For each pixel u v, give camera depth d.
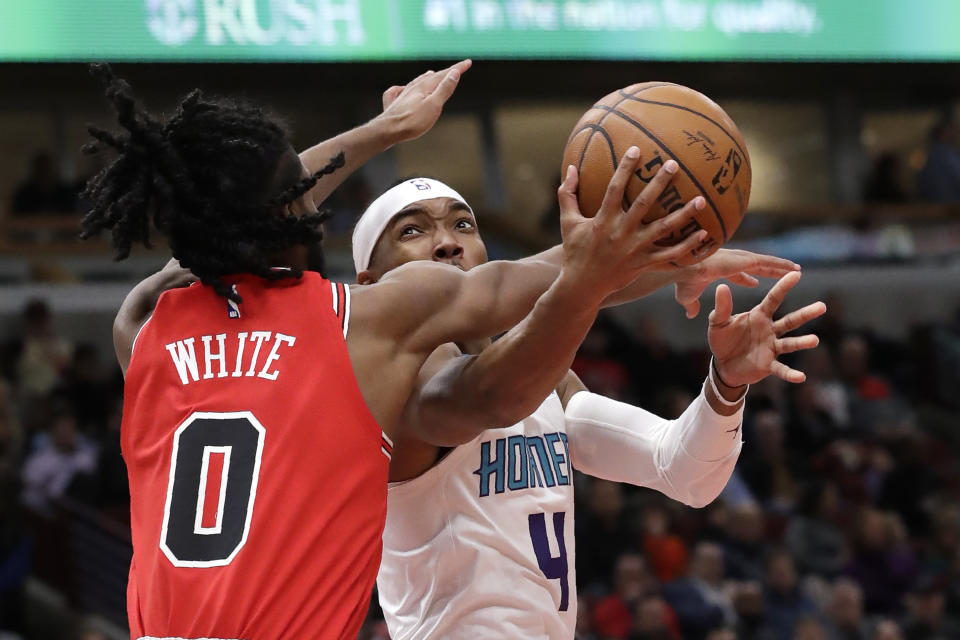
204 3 18.19
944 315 27.34
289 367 4.25
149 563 4.14
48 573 18.56
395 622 5.92
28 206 22.62
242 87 22.09
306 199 4.94
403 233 6.20
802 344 5.29
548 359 4.32
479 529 5.61
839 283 25.89
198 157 4.43
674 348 26.16
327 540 4.09
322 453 4.15
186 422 4.25
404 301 4.41
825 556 19.28
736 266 5.17
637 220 4.06
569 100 26.97
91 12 17.73
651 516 17.91
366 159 5.84
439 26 19.14
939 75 27.38
